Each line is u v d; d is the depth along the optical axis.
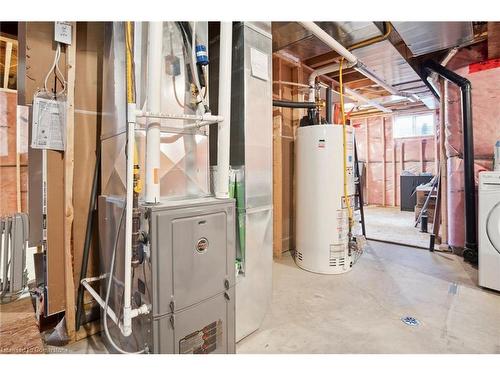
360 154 7.88
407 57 3.20
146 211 1.21
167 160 1.43
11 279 2.37
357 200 4.00
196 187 1.57
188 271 1.31
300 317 2.00
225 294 1.48
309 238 2.90
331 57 3.46
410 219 5.62
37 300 1.91
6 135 3.58
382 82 3.80
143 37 1.34
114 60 1.57
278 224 3.38
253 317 1.81
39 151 1.80
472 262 3.04
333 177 2.78
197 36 1.54
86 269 1.84
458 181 3.34
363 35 2.58
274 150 3.38
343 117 2.81
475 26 2.81
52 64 1.75
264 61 1.87
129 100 1.22
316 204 2.83
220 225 1.44
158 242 1.20
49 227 1.74
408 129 7.19
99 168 1.90
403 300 2.23
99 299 1.59
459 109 3.34
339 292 2.39
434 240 3.58
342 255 2.82
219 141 1.53
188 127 1.50
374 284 2.55
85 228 1.89
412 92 4.63
